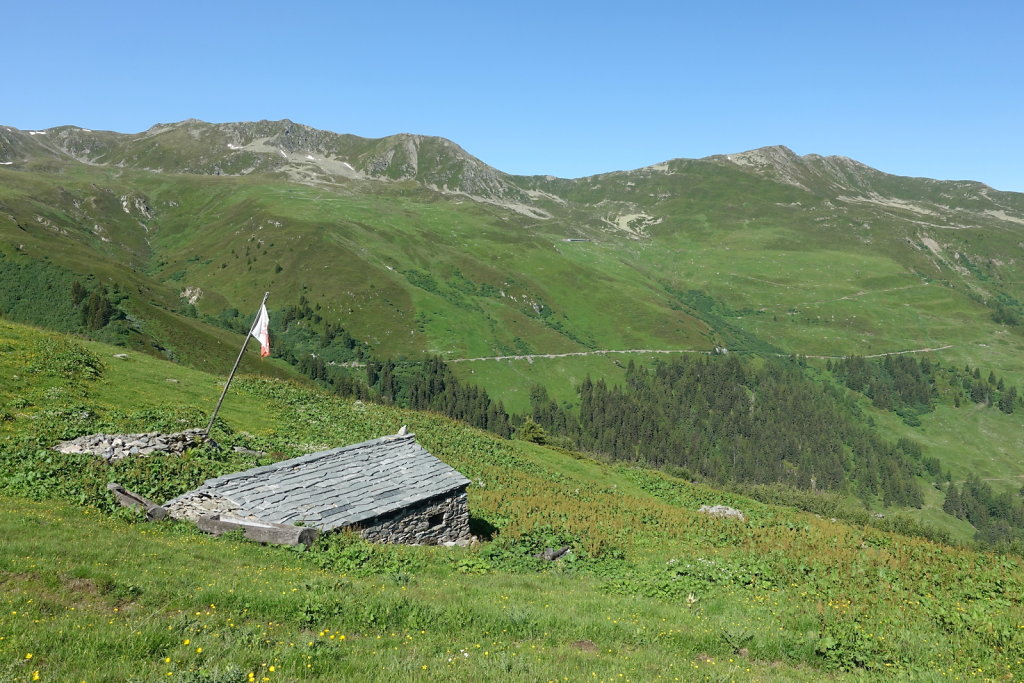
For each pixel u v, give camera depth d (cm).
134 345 15412
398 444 2983
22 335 4472
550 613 1636
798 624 1789
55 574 1364
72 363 4247
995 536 18438
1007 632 1683
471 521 3228
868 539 3488
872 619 1845
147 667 1002
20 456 2586
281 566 1872
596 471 6203
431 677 1112
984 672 1486
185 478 2773
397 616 1449
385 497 2595
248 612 1361
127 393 4156
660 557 3061
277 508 2350
